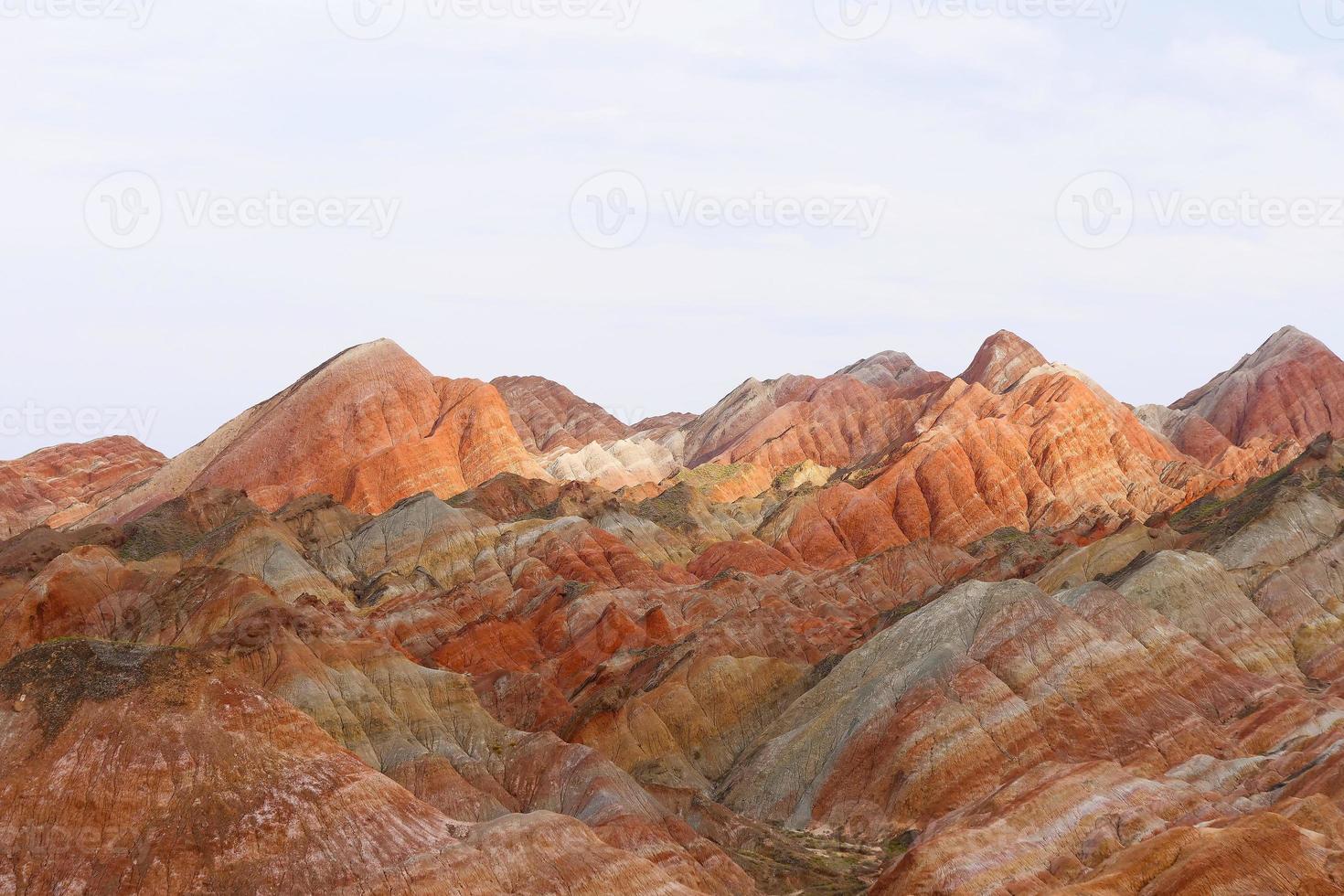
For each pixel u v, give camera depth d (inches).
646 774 5974.4
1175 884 3794.3
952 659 6112.2
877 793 5634.8
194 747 3698.3
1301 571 7130.9
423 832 3806.6
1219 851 3860.7
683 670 6742.1
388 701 5354.3
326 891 3550.7
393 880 3617.1
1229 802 4675.2
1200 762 5300.2
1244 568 7337.6
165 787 3609.7
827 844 5398.6
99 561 6801.2
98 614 6505.9
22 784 3548.2
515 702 6510.8
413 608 7672.2
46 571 6683.1
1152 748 5684.1
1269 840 3905.0
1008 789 4849.9
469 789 4817.9
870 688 6122.1
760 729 6560.0
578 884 3796.8
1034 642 6205.7
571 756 5098.4
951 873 4192.9
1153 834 4370.1
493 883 3718.0
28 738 3639.3
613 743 6141.7
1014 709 5856.3
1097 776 4731.8
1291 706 5767.7
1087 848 4389.8
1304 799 4291.3
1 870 3398.1
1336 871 3880.4
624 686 6791.3
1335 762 4658.0
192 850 3523.6
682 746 6378.0
